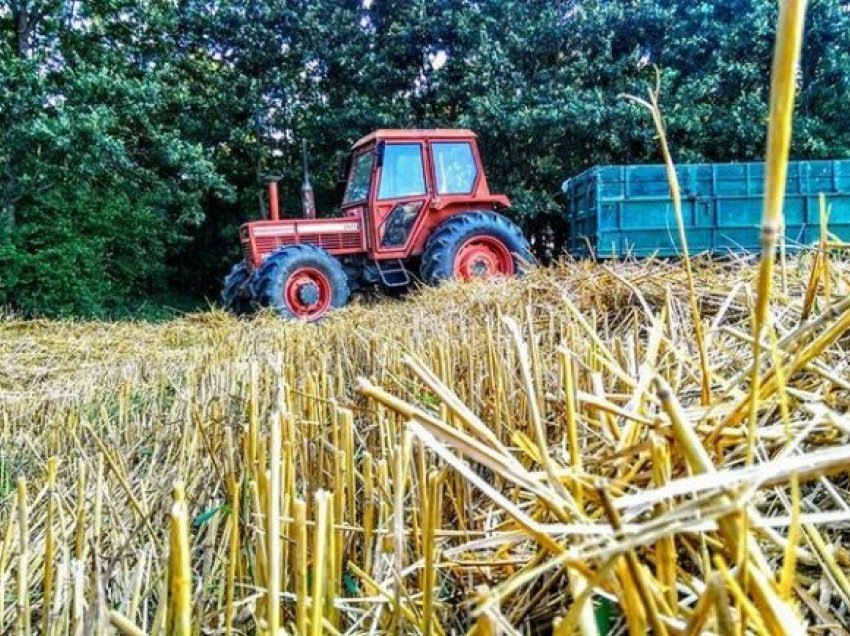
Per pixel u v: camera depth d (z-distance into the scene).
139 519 1.28
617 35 11.66
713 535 0.69
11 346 4.35
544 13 11.76
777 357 0.60
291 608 0.92
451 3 12.18
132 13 10.27
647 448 0.74
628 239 7.79
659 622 0.53
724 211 7.71
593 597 0.74
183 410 2.01
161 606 0.91
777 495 0.80
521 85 11.45
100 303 9.35
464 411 0.74
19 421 2.40
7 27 9.10
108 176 9.52
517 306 2.95
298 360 2.50
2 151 8.35
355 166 7.36
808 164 7.70
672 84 11.13
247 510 1.13
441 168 7.05
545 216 11.59
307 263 6.18
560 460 1.00
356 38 12.64
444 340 2.07
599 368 1.38
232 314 6.34
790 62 0.39
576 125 10.67
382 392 0.67
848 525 0.85
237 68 12.95
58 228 8.95
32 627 1.04
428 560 0.76
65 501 1.39
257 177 12.82
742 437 0.77
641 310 2.39
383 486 1.08
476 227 6.70
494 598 0.51
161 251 10.86
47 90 8.38
